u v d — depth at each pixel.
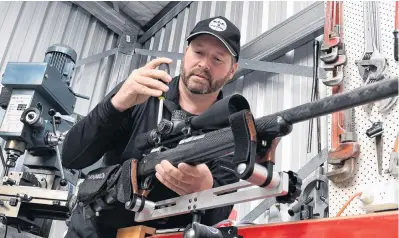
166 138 1.07
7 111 2.11
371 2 1.88
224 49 1.44
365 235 0.76
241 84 2.88
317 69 2.00
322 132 2.16
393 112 1.68
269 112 2.59
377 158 1.68
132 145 1.28
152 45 4.00
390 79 0.63
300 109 0.75
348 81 1.88
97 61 3.81
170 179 0.99
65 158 1.37
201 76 1.42
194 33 1.44
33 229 2.10
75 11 3.79
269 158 0.80
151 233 1.12
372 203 1.62
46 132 2.11
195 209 0.97
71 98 2.47
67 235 1.31
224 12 3.23
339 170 1.75
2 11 3.33
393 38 1.77
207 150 0.89
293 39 2.52
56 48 2.47
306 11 2.46
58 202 1.85
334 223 0.81
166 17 3.93
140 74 1.11
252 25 2.92
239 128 0.79
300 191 0.81
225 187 0.92
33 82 2.16
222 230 0.93
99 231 1.26
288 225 0.87
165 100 1.40
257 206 2.32
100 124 1.23
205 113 0.92
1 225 1.81
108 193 1.16
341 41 1.93
